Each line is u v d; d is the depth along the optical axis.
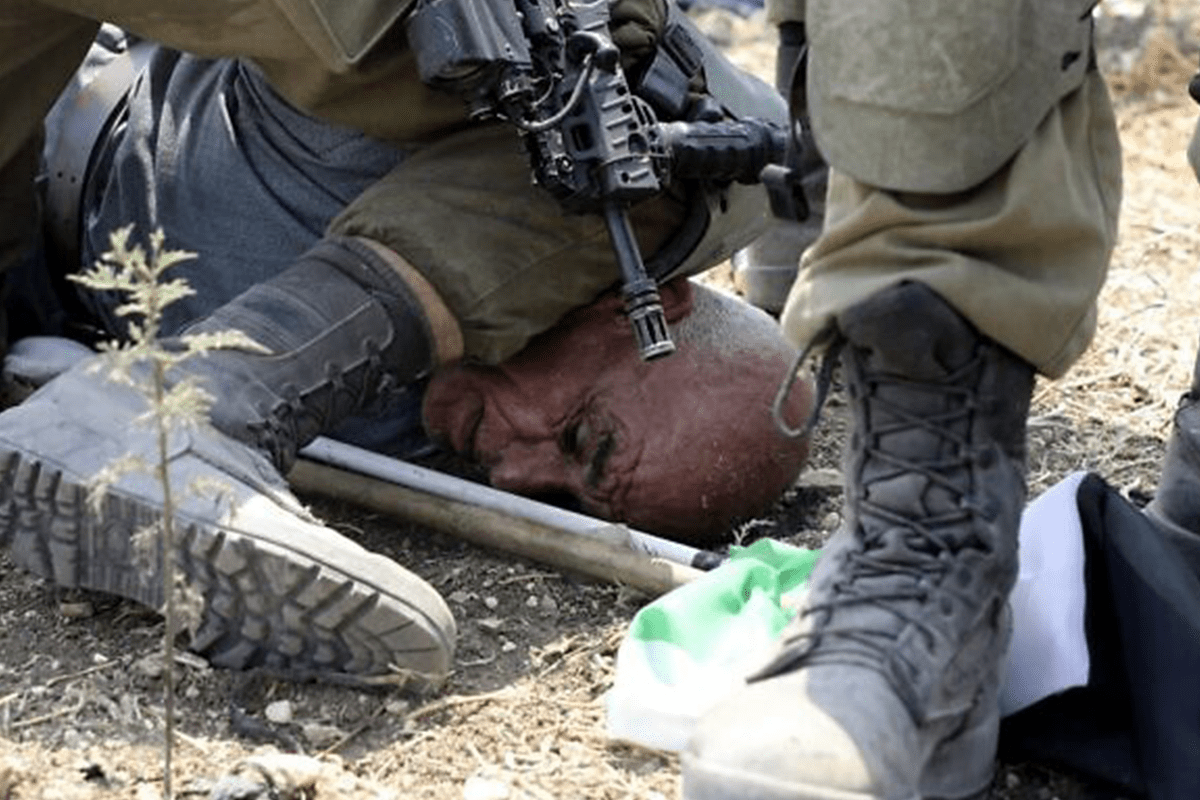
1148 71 8.21
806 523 4.86
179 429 3.98
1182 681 3.57
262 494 3.95
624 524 4.62
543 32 4.26
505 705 3.95
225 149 4.91
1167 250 6.53
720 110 4.62
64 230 5.10
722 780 3.20
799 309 3.54
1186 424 3.96
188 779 3.66
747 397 4.59
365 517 4.70
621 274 4.37
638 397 4.57
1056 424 5.39
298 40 4.19
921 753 3.35
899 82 3.31
